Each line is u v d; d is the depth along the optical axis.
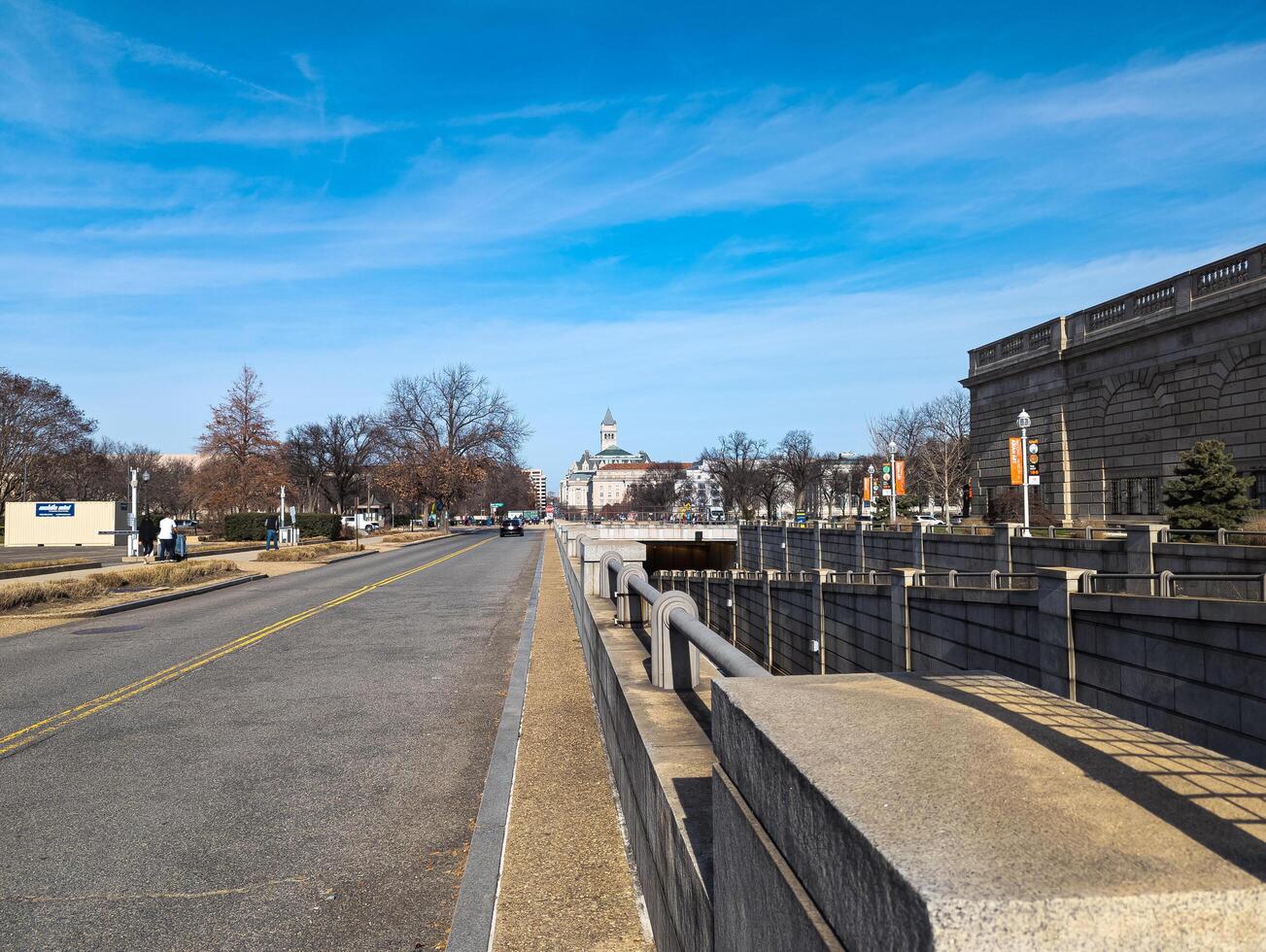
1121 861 1.16
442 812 6.08
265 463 65.75
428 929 4.37
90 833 5.74
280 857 5.32
